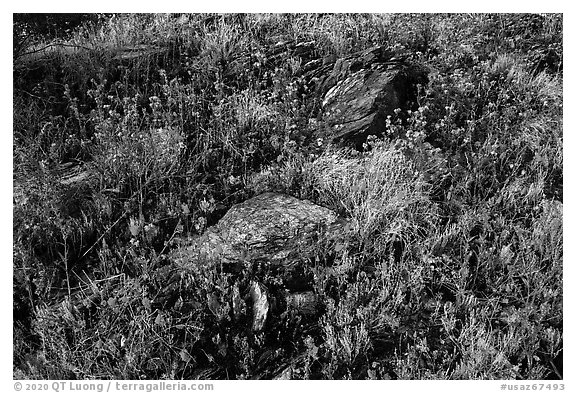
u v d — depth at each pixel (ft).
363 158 19.06
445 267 15.64
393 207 16.66
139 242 16.21
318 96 22.35
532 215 17.51
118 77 22.76
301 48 24.70
